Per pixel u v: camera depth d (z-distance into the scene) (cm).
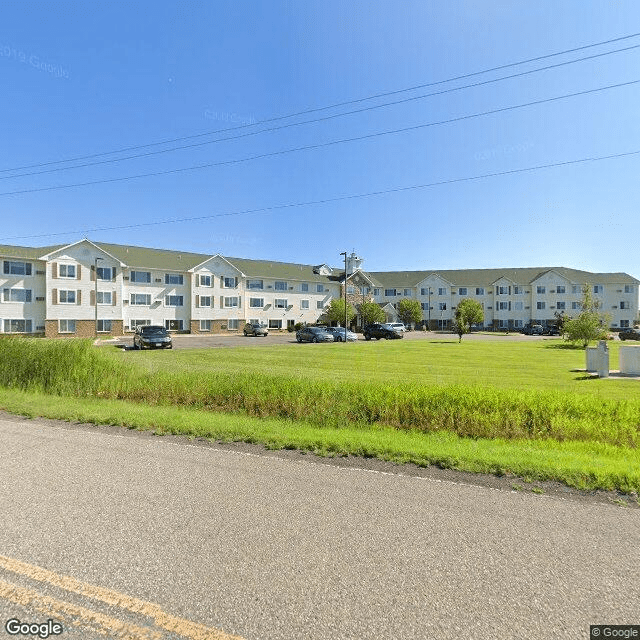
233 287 6100
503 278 7850
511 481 472
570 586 279
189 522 367
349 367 1894
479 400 808
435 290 8212
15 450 582
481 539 340
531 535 347
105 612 256
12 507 396
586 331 3322
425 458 544
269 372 1616
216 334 5741
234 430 677
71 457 551
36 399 984
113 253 5234
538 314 7638
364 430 759
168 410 875
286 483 462
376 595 270
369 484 460
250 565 303
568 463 511
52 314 4559
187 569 298
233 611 256
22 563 305
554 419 734
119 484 455
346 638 234
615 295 7375
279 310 6625
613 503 414
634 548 328
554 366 1964
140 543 332
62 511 388
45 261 4559
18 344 1253
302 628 242
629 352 1638
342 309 6500
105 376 1156
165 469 505
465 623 245
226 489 443
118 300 5041
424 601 264
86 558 311
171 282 5534
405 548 326
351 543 333
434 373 1673
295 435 651
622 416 741
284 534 347
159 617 252
